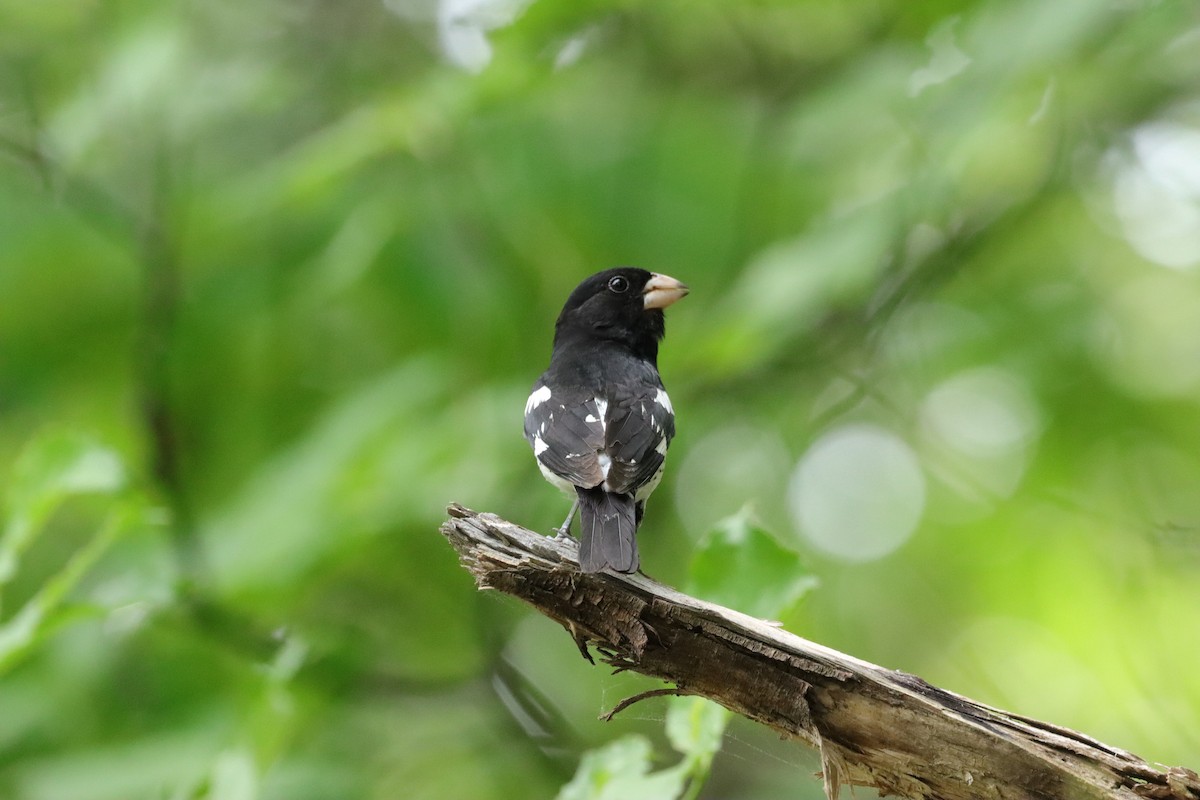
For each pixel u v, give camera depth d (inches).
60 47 428.1
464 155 430.6
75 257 445.4
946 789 202.1
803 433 486.9
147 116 405.7
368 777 412.8
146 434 414.9
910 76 364.8
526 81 387.9
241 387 453.4
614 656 219.9
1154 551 479.5
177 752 353.7
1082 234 495.5
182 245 432.5
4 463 466.3
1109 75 400.2
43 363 455.8
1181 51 409.7
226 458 447.2
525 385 403.2
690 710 237.0
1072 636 506.9
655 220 434.0
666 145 435.8
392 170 433.7
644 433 320.2
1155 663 482.6
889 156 425.4
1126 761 194.1
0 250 438.6
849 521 539.8
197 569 380.2
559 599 219.6
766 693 211.0
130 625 372.2
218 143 483.2
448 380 394.3
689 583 236.2
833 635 538.6
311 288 430.3
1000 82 319.9
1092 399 470.6
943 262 441.1
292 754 394.3
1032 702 518.6
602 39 446.3
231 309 442.6
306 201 412.5
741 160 434.3
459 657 461.7
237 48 455.5
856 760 207.5
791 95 446.6
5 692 386.9
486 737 458.3
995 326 476.7
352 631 416.2
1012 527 502.0
